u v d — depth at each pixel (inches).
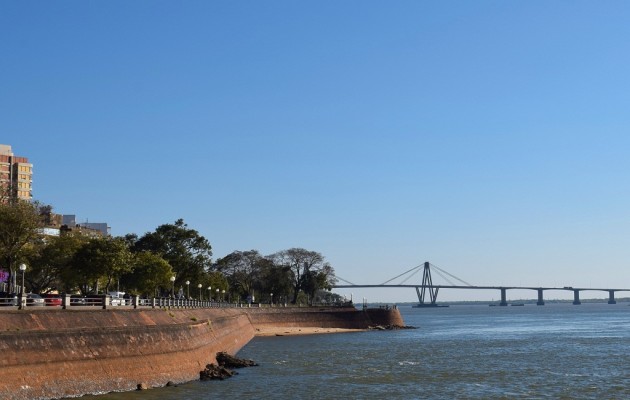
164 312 3523.6
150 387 2807.6
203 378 3233.3
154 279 5767.7
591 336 7199.8
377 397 2928.2
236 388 3011.8
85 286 5639.8
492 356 4815.5
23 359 2244.1
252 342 6028.5
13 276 4478.3
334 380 3417.8
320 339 6496.1
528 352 5172.2
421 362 4350.4
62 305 2839.6
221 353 3941.9
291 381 3339.1
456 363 4301.2
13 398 2156.7
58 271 5132.9
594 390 3181.6
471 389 3184.1
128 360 2741.1
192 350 3331.7
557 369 3998.5
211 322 4111.7
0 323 2277.3
